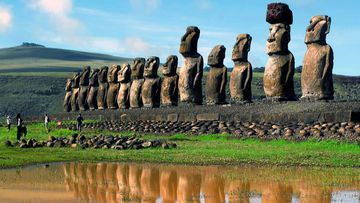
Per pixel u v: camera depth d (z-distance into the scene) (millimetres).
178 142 34188
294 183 18516
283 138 32375
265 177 19922
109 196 16812
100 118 59688
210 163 24328
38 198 16172
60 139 35938
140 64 57062
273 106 37781
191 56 48781
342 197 15992
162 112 48031
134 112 52906
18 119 41031
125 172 22344
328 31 36875
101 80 66375
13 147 34250
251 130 35656
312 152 26422
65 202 15625
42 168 23953
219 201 15766
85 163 25750
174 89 51031
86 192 17469
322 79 36562
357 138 29562
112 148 32562
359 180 18984
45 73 148000
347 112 32625
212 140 34812
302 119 34906
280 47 39188
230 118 40469
